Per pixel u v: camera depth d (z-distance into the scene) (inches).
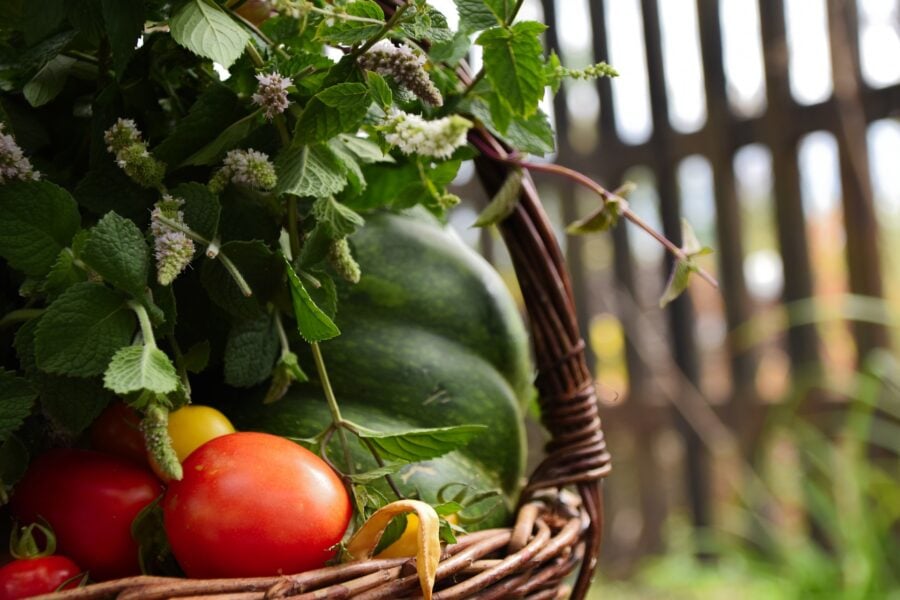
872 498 74.1
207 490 26.8
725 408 89.2
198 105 28.8
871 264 81.4
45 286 27.2
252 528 26.6
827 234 103.3
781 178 85.6
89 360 26.7
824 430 82.8
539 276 33.4
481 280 36.4
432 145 26.5
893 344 80.8
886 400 79.9
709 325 115.3
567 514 32.8
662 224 91.7
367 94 28.0
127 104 30.0
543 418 33.8
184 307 30.0
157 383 25.7
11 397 26.6
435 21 29.4
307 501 27.0
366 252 35.1
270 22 29.7
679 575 85.6
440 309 35.3
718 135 88.0
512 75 29.5
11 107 30.3
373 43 28.0
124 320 27.0
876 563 64.8
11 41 30.8
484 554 29.0
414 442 29.2
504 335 36.2
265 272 29.0
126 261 26.7
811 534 82.5
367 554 27.3
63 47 29.0
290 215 29.8
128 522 27.9
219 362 31.6
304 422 32.8
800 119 84.1
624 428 93.5
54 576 26.6
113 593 25.3
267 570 26.7
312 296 29.7
